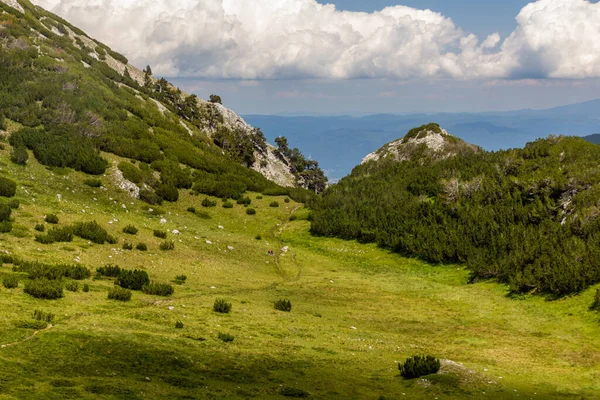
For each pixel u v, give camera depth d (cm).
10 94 8312
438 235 7256
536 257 5762
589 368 3294
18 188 5825
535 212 6938
